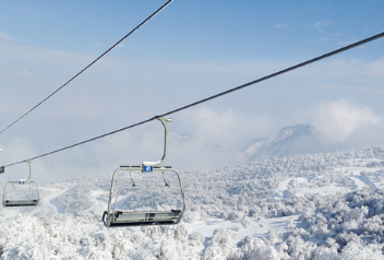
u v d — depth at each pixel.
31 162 20.80
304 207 134.25
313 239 90.94
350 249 51.62
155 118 9.57
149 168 9.15
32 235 48.31
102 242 49.84
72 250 45.22
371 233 83.50
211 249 53.62
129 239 56.91
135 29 9.18
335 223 97.25
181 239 66.06
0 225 48.84
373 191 122.94
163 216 9.45
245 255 55.97
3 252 42.75
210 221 132.50
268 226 115.31
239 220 130.50
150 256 45.12
